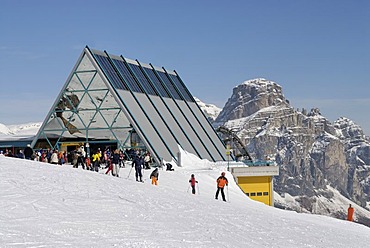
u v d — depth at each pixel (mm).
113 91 66438
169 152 65812
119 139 66000
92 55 67750
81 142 67562
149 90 74875
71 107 68125
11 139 78625
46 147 68812
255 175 67562
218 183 41500
